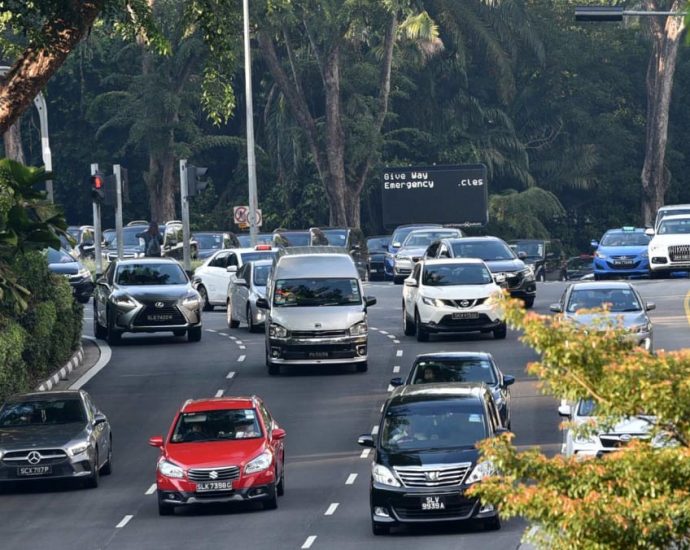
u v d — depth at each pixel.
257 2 183.50
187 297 114.88
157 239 154.12
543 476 32.41
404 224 190.50
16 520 64.12
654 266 152.12
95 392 95.25
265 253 136.50
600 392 31.91
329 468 72.50
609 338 32.88
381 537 57.75
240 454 64.19
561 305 98.81
